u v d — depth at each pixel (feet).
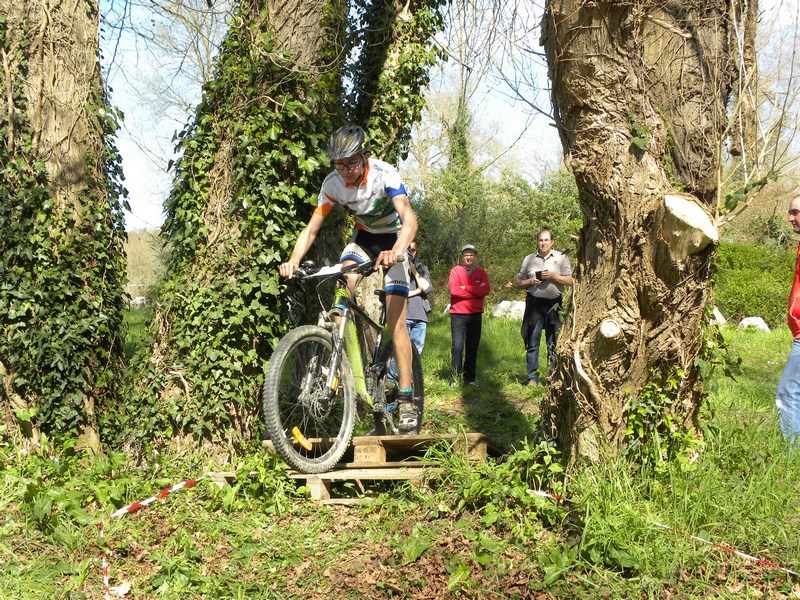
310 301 20.13
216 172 17.92
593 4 13.14
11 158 18.44
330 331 16.46
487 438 16.76
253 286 17.31
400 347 16.81
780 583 12.14
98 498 15.75
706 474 13.96
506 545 13.38
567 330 14.79
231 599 12.61
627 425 14.24
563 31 13.61
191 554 13.88
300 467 15.72
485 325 51.67
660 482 14.15
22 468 16.83
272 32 17.87
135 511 15.48
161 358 17.83
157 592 12.90
